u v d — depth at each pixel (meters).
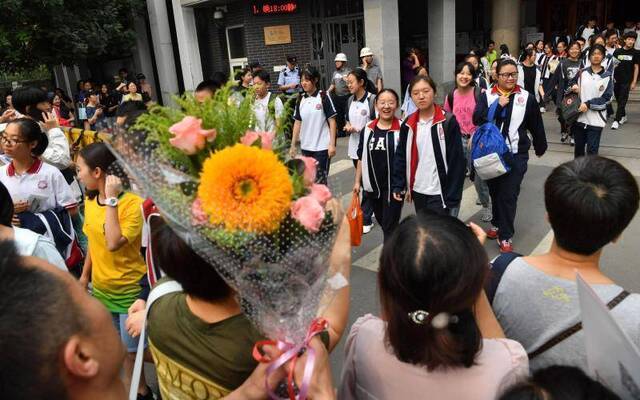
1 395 0.80
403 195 4.09
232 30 13.71
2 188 2.15
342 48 12.91
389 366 1.34
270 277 1.20
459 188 3.89
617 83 8.73
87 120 11.70
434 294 1.19
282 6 12.51
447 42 11.58
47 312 0.84
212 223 1.13
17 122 3.11
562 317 1.48
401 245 1.25
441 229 1.25
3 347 0.79
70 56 12.02
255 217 1.08
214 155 1.15
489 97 4.41
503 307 1.62
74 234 3.44
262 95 6.23
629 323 1.39
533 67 9.41
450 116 3.80
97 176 2.58
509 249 4.56
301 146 6.03
